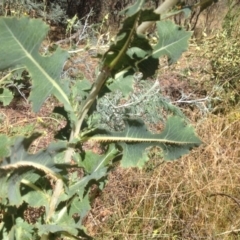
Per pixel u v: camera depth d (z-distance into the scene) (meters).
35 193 1.19
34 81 1.00
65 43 5.23
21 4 4.84
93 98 1.06
